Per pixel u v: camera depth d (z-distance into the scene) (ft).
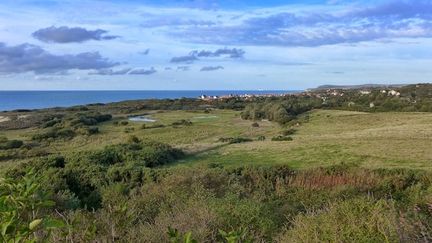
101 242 10.03
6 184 5.99
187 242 6.71
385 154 122.52
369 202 16.05
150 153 117.08
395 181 51.60
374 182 51.93
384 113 254.88
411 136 161.27
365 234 12.86
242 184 47.55
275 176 59.36
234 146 161.38
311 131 216.13
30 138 219.20
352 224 13.53
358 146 141.38
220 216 17.33
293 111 292.40
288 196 41.19
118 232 11.03
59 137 221.25
